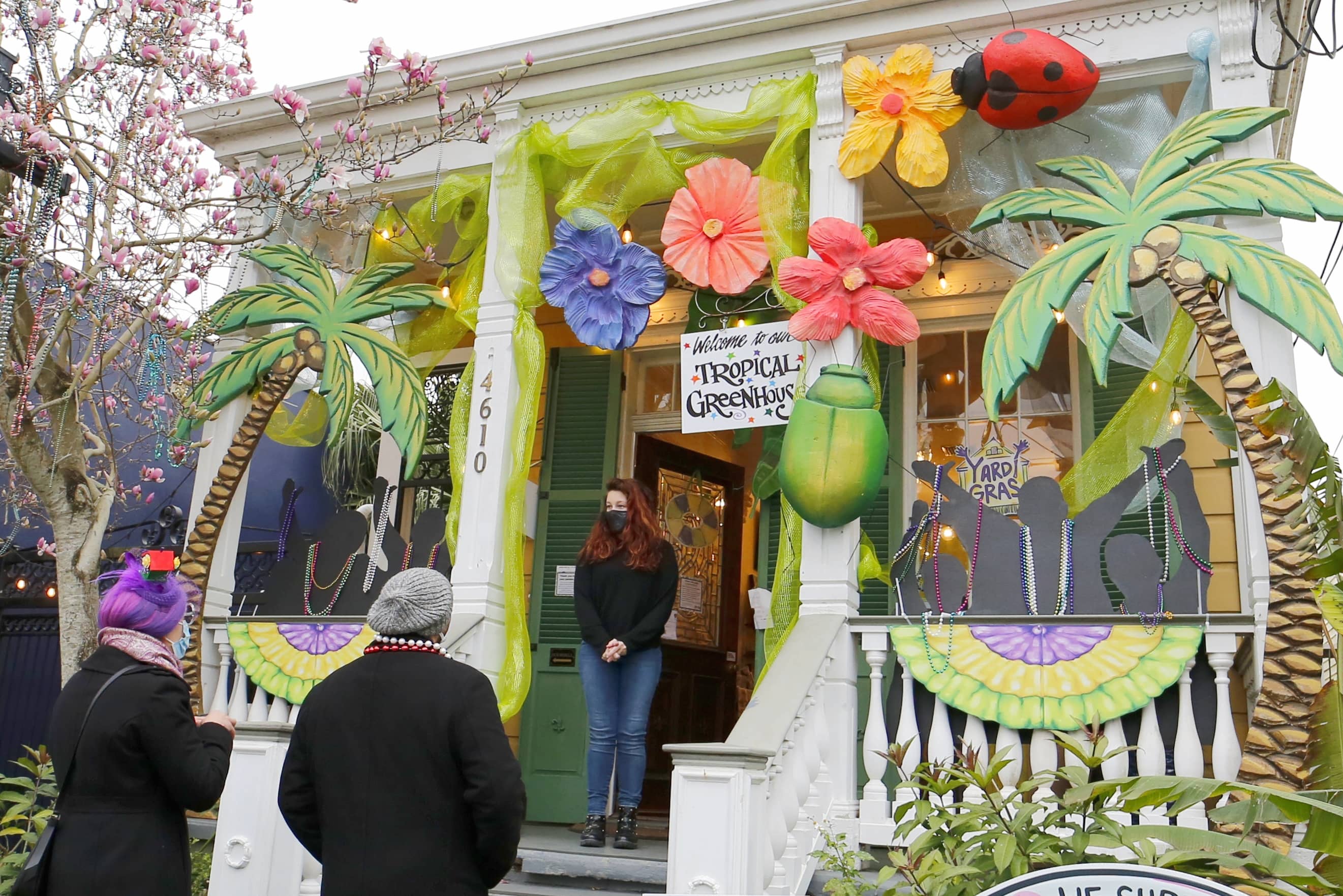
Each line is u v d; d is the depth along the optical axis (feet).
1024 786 10.37
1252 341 14.42
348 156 20.70
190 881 9.50
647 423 23.43
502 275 19.13
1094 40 16.35
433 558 18.67
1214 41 15.61
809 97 17.63
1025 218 15.78
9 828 15.38
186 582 10.37
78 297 17.90
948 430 20.57
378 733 8.52
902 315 16.12
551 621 22.17
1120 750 10.21
